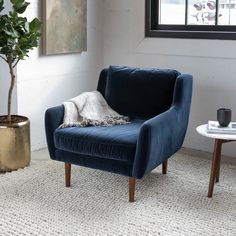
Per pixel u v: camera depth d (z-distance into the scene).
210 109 3.81
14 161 3.32
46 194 2.93
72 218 2.60
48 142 3.02
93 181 3.17
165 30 3.97
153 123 2.67
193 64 3.81
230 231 2.46
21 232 2.44
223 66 3.68
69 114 3.08
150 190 3.01
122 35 4.16
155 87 3.22
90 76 4.26
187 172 3.36
